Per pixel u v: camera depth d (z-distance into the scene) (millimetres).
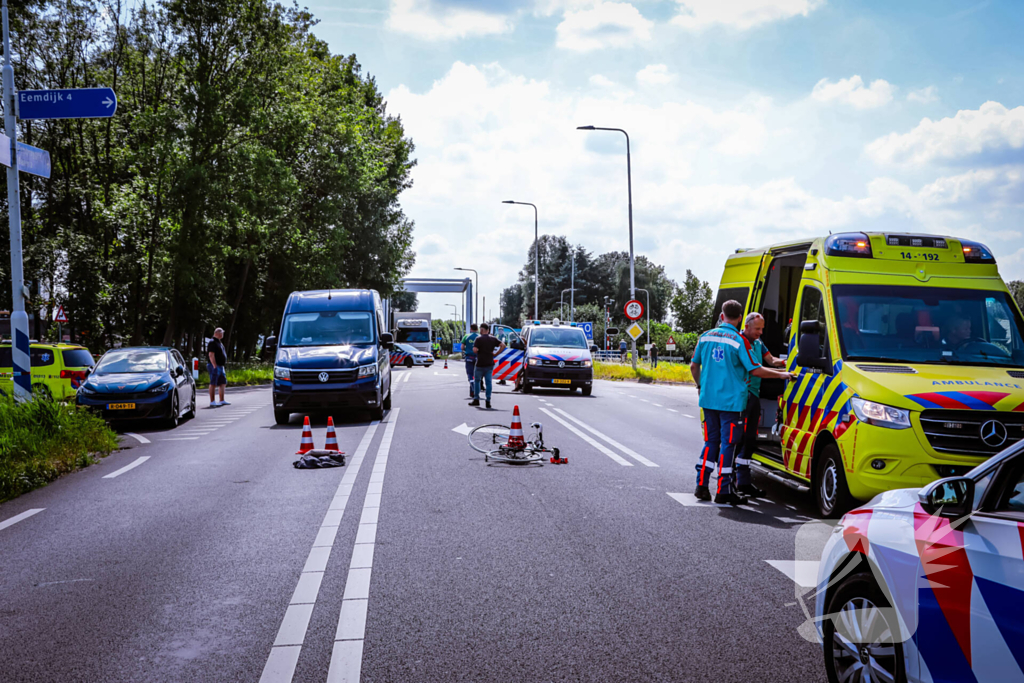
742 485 9062
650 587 5754
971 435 7051
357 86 55594
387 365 19938
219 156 33375
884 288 8461
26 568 6453
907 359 8023
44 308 31125
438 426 16391
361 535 7305
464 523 7773
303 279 44156
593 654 4516
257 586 5824
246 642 4734
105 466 12141
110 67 32406
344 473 10781
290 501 8945
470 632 4867
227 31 33344
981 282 8586
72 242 31266
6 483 9914
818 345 8148
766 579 5957
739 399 8711
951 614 3105
